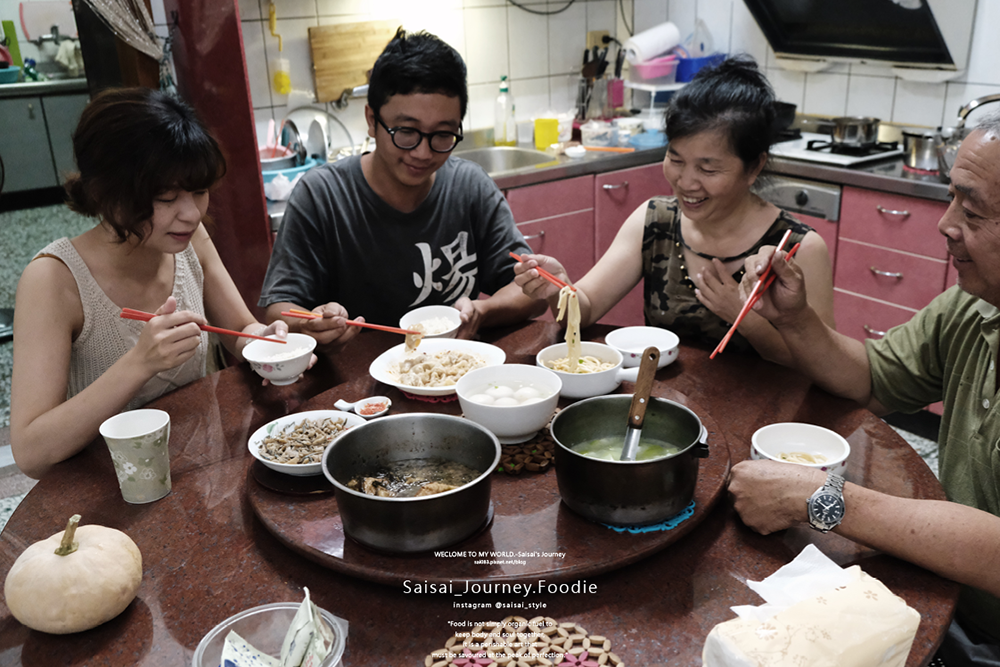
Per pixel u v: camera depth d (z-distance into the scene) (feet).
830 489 3.27
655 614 2.95
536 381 4.32
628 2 13.99
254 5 10.65
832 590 2.70
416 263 6.84
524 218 11.07
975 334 4.18
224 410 4.67
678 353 5.37
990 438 3.96
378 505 2.99
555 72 13.57
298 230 6.51
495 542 3.22
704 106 5.00
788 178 10.80
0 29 18.51
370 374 4.88
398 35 5.83
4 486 9.22
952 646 3.84
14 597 2.93
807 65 11.98
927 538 3.12
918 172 9.66
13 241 17.92
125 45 9.68
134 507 3.73
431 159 5.90
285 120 10.93
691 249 5.82
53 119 19.42
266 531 3.51
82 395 4.20
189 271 5.51
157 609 3.06
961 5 9.69
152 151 4.19
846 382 4.65
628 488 3.17
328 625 2.84
